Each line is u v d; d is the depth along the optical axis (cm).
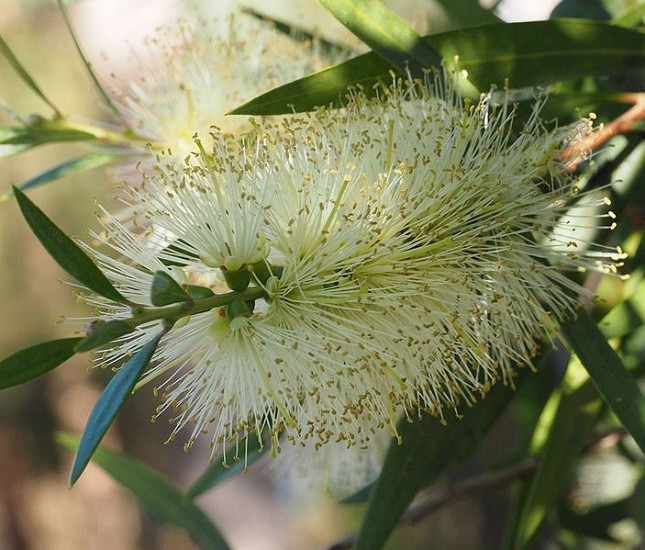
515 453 23
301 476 22
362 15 18
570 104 19
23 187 21
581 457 23
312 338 17
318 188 17
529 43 18
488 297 17
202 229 17
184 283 16
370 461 22
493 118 17
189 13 23
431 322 17
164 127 20
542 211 17
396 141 17
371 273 17
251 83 20
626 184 19
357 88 18
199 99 20
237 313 16
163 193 17
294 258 17
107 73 23
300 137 17
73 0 30
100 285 15
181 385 17
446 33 18
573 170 18
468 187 17
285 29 21
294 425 16
